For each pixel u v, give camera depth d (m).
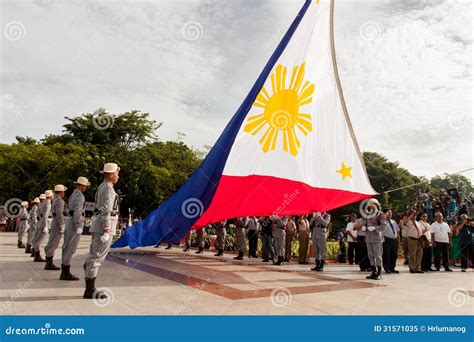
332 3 11.14
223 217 11.39
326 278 9.29
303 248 13.09
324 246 11.03
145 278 8.15
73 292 6.29
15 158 31.97
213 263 11.55
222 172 10.10
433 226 13.28
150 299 5.98
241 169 10.30
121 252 14.56
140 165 33.38
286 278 8.90
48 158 30.38
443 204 17.66
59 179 29.80
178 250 16.52
